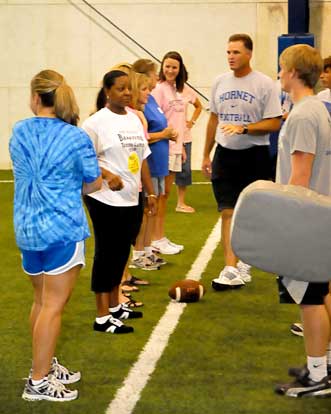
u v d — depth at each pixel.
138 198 5.89
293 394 4.73
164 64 9.11
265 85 6.92
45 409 4.55
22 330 5.96
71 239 4.55
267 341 5.73
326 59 7.11
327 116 4.82
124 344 5.64
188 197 11.69
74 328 5.98
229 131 6.76
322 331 4.66
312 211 4.03
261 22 13.41
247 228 4.08
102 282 5.84
